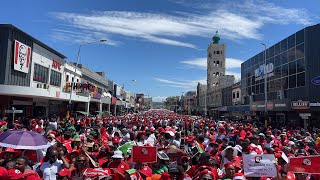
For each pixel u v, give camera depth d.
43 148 8.06
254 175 6.38
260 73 50.09
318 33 34.69
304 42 36.16
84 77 58.75
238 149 9.39
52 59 40.84
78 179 7.23
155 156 7.49
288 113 39.50
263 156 6.43
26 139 7.50
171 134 14.41
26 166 6.68
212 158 8.19
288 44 40.31
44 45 37.81
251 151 9.68
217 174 7.15
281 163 7.70
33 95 31.30
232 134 16.91
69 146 10.27
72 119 29.06
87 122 27.97
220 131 19.58
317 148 13.29
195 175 6.78
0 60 30.09
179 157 8.72
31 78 34.75
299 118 36.75
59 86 43.91
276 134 19.66
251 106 49.16
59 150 7.57
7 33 30.25
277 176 6.38
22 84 33.06
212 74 111.75
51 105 42.59
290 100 35.53
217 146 11.07
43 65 37.91
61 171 7.09
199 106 126.00
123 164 8.12
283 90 41.34
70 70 48.28
